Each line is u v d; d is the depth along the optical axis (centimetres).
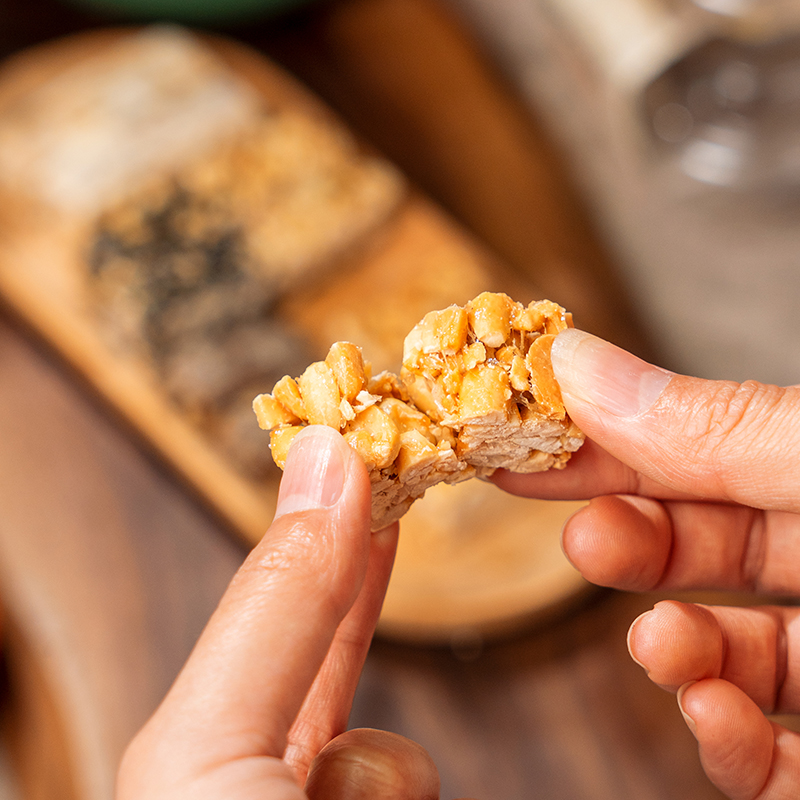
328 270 42
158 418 37
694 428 24
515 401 24
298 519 23
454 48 51
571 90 49
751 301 43
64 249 42
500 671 34
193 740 21
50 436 38
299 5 51
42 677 35
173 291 39
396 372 39
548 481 27
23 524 36
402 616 34
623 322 42
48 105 45
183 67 46
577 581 34
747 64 43
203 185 43
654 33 41
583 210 46
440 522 35
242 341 39
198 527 36
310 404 24
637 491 27
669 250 45
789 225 45
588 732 33
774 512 27
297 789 21
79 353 39
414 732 34
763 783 25
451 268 42
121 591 35
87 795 33
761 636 27
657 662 25
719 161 45
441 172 46
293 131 45
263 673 22
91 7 50
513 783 33
